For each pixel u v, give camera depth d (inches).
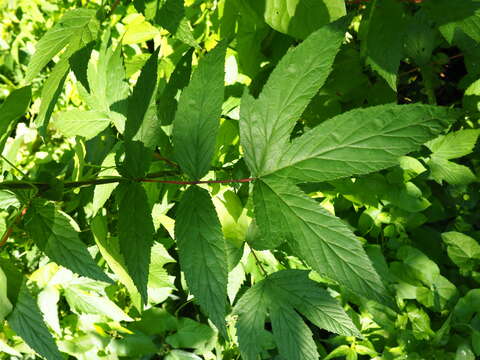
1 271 7.9
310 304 10.2
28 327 7.9
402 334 18.2
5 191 10.2
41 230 8.7
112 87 11.0
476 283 19.6
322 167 7.6
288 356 9.8
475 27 11.3
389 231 19.3
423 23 17.2
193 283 8.0
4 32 28.5
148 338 18.2
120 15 21.2
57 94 10.9
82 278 17.1
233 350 18.5
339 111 16.9
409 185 17.8
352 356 18.2
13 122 9.5
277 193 7.9
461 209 20.8
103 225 10.7
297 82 7.8
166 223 14.6
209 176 13.5
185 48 17.2
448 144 17.9
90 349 17.7
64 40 11.2
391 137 7.2
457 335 18.1
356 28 18.3
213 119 8.5
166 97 12.3
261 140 8.1
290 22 12.9
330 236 7.5
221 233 8.1
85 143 15.0
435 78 20.7
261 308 10.6
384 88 16.9
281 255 17.7
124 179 9.2
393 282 18.7
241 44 16.5
